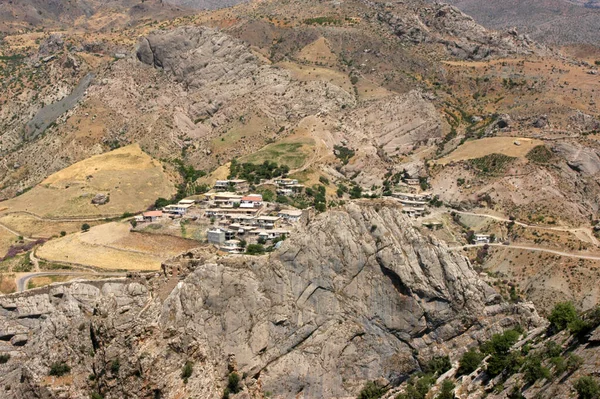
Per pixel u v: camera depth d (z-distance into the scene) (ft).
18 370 401.08
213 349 390.01
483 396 318.86
